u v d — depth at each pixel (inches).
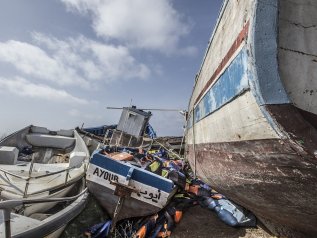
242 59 115.7
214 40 202.4
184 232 216.1
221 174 179.3
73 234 193.3
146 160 287.7
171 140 595.5
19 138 399.9
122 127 487.5
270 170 118.6
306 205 120.6
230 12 154.7
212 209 252.2
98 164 221.5
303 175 105.1
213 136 181.9
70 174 266.7
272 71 99.3
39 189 224.8
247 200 166.9
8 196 209.8
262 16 101.4
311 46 106.2
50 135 435.5
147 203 210.4
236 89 123.8
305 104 104.4
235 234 209.9
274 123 98.1
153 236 205.3
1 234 133.0
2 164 275.7
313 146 93.4
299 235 167.5
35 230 144.3
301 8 107.9
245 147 128.5
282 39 106.3
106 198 217.3
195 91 301.9
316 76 104.7
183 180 263.4
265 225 207.3
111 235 202.5
